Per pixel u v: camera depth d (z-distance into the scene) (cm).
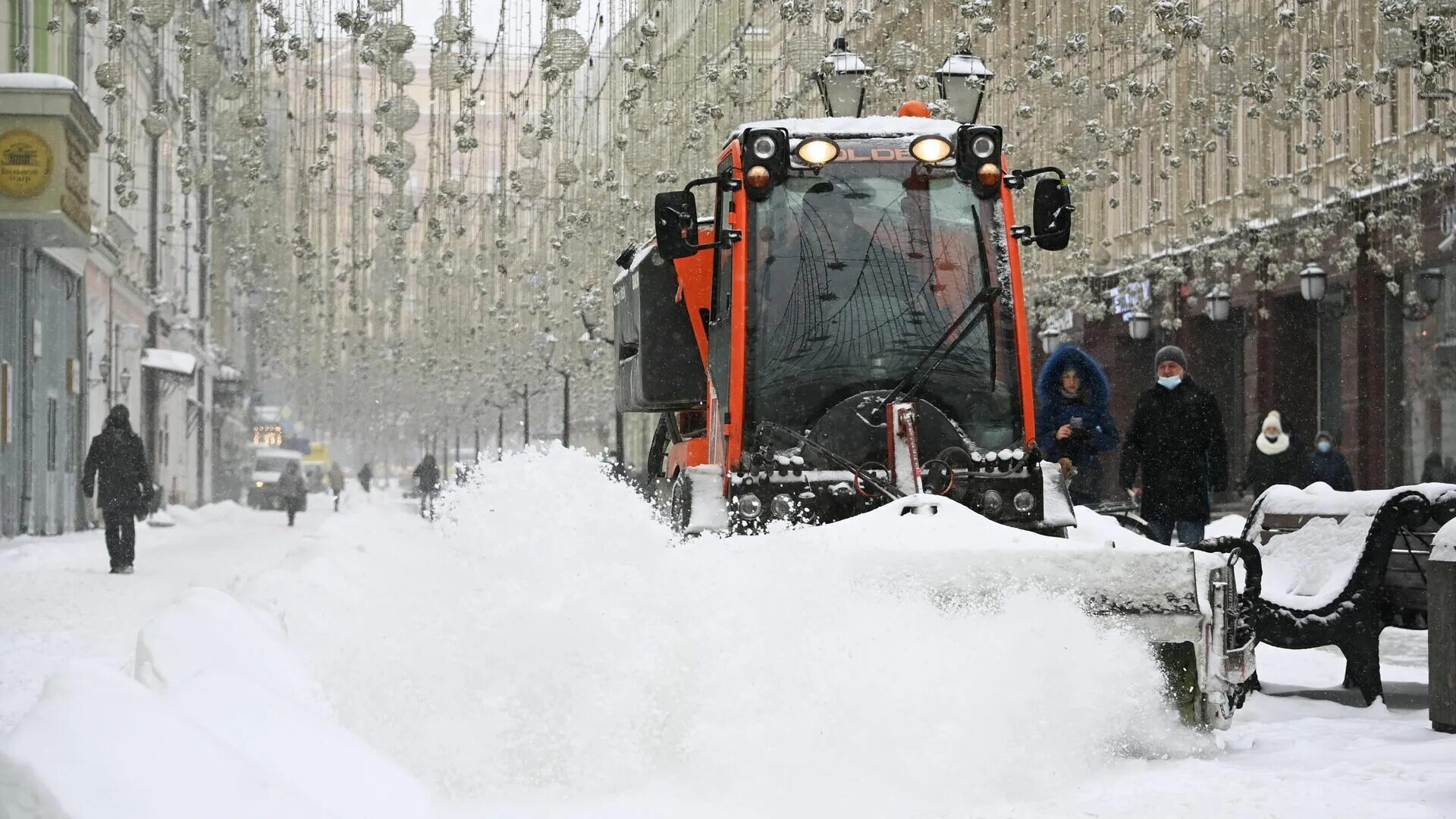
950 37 1370
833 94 1287
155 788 410
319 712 659
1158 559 748
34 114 3142
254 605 960
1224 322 3916
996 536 770
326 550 1474
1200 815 602
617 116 1612
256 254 2664
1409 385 3203
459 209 2048
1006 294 1056
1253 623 862
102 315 4784
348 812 497
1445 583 825
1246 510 3616
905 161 1075
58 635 1464
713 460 1110
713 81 1491
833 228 1059
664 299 1245
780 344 1043
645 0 1441
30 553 2931
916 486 971
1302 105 1516
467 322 3809
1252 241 2553
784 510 985
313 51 1491
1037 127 1591
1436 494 930
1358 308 3278
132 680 473
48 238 3441
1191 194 2795
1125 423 4128
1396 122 2197
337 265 2664
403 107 1411
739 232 1055
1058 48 1438
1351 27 1579
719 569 703
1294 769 709
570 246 2188
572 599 679
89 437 4509
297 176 2020
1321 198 2447
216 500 7762
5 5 3325
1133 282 3256
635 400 1281
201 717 530
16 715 905
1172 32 1280
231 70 1549
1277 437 2567
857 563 730
